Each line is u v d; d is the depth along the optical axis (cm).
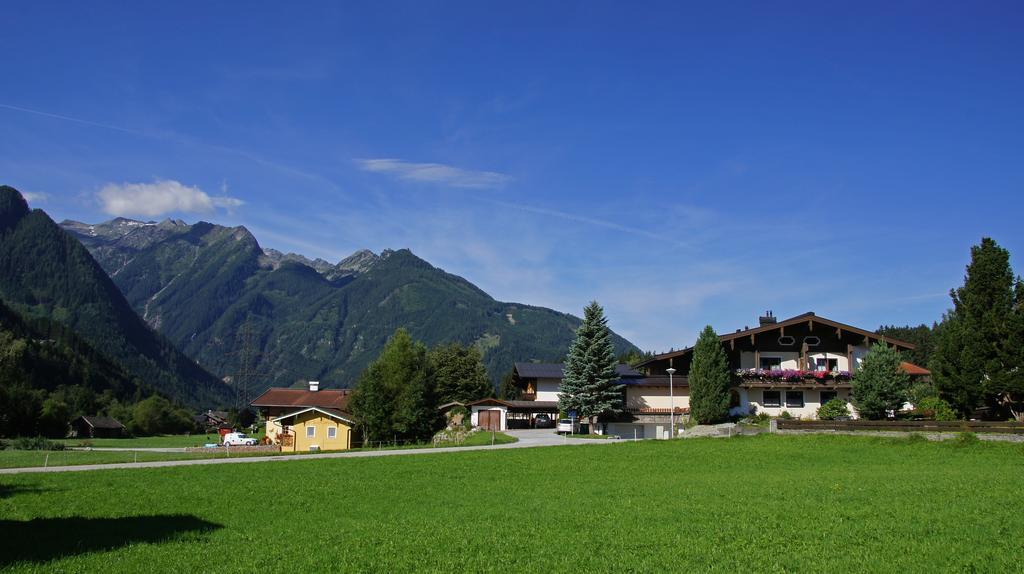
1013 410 4491
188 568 1680
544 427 7788
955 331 4606
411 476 3462
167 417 15700
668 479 3116
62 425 12862
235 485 3300
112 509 2716
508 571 1598
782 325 6103
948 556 1612
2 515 2630
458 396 10088
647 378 7425
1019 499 2295
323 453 5178
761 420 5631
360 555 1778
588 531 1998
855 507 2231
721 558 1656
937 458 3644
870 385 5281
